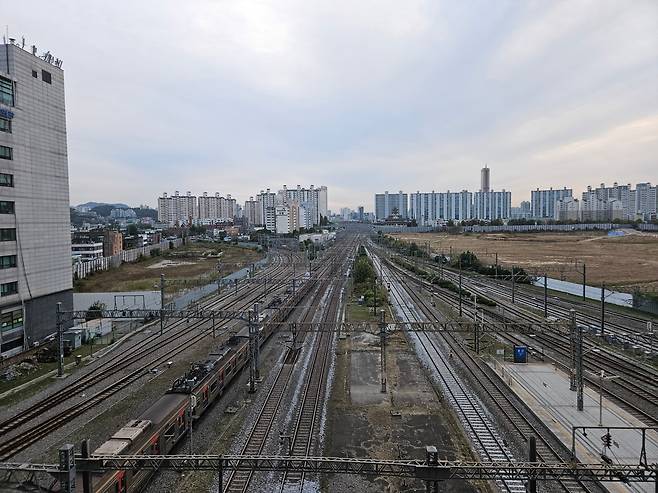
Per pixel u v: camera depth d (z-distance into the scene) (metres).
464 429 31.66
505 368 44.84
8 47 53.12
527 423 32.03
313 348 53.62
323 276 109.62
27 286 54.81
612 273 102.31
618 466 18.73
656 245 161.00
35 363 48.44
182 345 55.03
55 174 60.09
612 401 36.19
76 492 19.88
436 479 18.41
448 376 42.88
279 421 33.03
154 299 73.06
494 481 24.75
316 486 24.92
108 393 39.38
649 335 48.72
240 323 66.94
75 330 55.03
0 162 51.22
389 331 41.06
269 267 129.62
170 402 29.97
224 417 34.16
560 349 52.22
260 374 44.03
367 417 33.75
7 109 51.59
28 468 18.61
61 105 61.72
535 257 132.38
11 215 52.75
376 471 18.94
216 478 25.69
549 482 24.61
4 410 36.16
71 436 31.50
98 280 98.56
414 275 111.62
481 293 87.50
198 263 133.12
